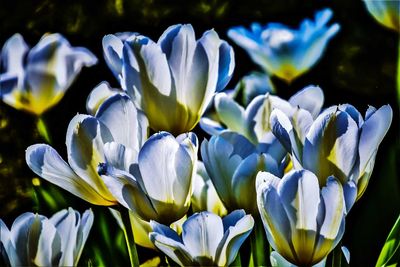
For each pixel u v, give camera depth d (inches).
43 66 36.1
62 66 36.4
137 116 26.8
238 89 38.1
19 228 26.3
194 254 26.1
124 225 27.1
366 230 33.0
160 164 26.1
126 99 26.8
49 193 32.0
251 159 27.1
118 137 26.8
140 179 26.2
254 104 29.5
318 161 26.1
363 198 38.5
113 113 26.7
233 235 26.0
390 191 33.1
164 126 27.7
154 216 26.5
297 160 26.3
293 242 26.0
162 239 25.9
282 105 29.1
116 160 26.3
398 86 33.5
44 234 26.2
